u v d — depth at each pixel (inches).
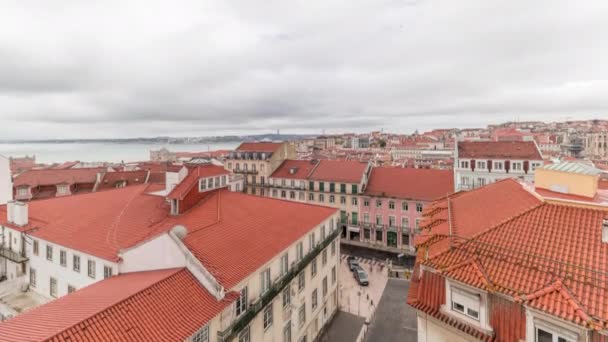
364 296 1385.3
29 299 1041.5
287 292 907.4
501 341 418.6
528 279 406.3
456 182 2033.7
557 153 4446.4
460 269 466.9
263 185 2534.5
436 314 501.0
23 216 1103.6
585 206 469.4
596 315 333.4
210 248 770.2
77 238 978.1
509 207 565.6
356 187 2129.7
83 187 2242.9
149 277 685.9
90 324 493.0
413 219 1962.4
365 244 2090.3
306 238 1043.3
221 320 645.3
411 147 6584.6
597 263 384.2
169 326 544.1
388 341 1053.8
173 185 1254.3
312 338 1058.1
